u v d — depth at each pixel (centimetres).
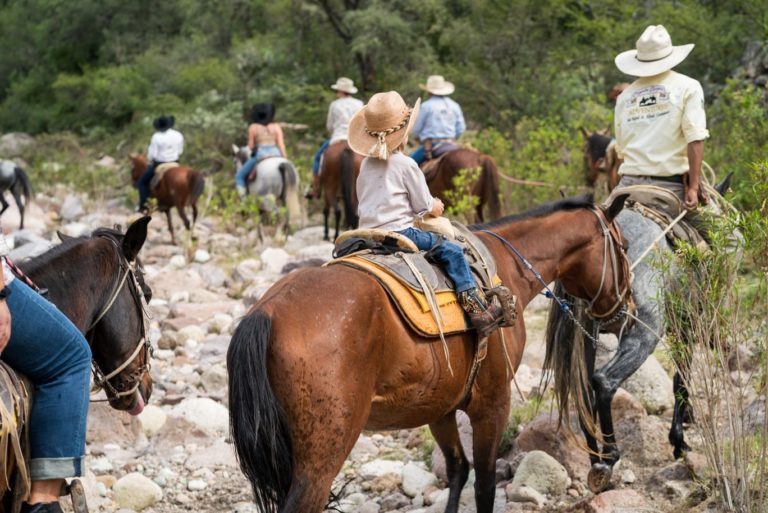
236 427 386
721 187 669
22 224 1641
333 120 1498
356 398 402
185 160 2253
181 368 890
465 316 453
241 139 2286
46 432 375
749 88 1158
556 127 1464
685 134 598
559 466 575
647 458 606
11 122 3111
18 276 382
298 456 394
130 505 598
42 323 371
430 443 664
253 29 2709
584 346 585
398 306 425
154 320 1057
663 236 588
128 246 452
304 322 398
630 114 623
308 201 1809
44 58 3328
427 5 2038
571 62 1866
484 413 484
